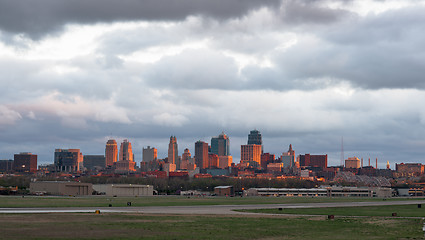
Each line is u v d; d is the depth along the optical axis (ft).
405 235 306.76
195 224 350.84
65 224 329.52
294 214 488.85
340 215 485.97
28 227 307.78
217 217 422.00
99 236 274.77
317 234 307.17
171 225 340.80
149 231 302.66
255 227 339.77
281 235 299.58
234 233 302.45
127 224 340.80
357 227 354.54
